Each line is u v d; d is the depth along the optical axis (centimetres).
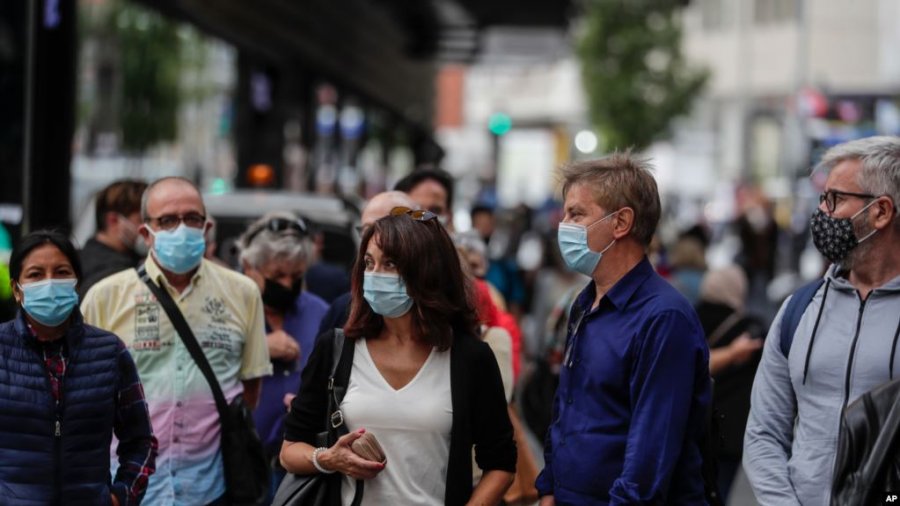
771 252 5619
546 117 15062
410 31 7456
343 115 8150
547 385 1544
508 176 14275
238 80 4541
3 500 1028
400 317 993
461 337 1002
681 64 9500
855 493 893
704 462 1002
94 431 1055
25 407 1035
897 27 11350
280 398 1377
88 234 1998
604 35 9375
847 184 966
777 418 998
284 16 4206
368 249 988
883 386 903
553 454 1010
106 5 5231
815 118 8288
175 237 1194
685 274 2519
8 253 1872
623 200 1001
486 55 7825
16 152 2002
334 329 1011
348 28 5556
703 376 982
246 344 1259
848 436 902
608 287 1011
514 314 2744
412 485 973
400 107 7938
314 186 5238
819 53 11819
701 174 12319
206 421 1209
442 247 991
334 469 961
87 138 5291
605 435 977
